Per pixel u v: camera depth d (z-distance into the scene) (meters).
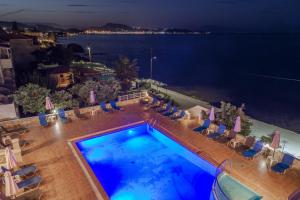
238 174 10.08
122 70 40.09
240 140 12.65
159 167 11.95
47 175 10.03
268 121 33.59
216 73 75.94
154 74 70.88
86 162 11.09
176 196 10.02
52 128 14.40
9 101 20.94
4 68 28.25
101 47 151.88
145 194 10.11
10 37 39.53
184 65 91.00
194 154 11.80
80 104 22.11
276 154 10.94
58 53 46.75
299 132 29.52
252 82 63.72
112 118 16.09
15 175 9.28
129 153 13.20
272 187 9.27
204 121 14.33
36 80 27.48
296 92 53.09
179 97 39.12
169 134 13.84
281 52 141.75
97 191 9.18
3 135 13.04
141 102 19.28
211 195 8.05
